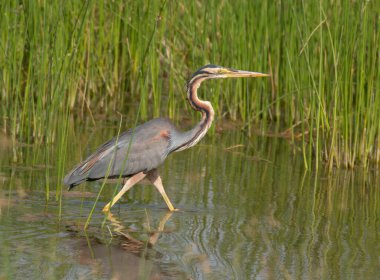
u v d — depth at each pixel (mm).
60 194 10500
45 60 13812
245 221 10594
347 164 13836
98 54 17562
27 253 8891
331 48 13469
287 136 16156
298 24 13570
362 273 8703
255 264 8883
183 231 10047
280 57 16609
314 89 13367
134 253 9117
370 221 10836
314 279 8469
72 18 16078
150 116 16875
